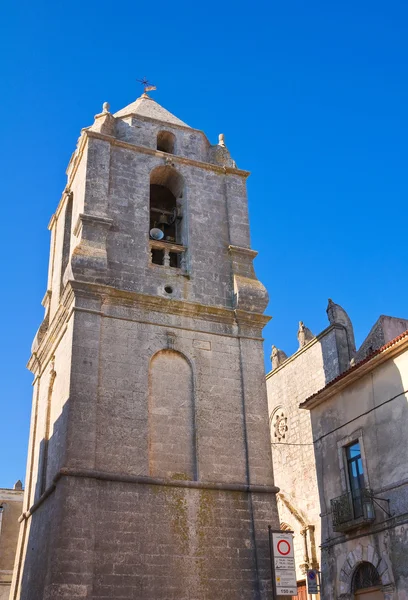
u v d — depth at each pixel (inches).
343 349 1267.2
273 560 790.5
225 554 802.2
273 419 1433.3
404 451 880.3
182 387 893.2
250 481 857.5
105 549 747.4
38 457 970.7
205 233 1036.5
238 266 1024.2
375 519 900.0
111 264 933.2
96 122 1065.5
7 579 1576.0
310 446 1295.5
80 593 710.5
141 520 779.4
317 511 1232.8
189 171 1082.1
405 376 906.1
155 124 1101.7
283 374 1433.3
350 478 989.2
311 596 1162.6
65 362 876.6
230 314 967.6
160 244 994.1
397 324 1206.3
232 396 912.3
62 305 927.7
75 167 1065.5
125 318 895.1
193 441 863.7
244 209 1088.2
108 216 970.1
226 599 777.6
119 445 813.9
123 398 844.0
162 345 902.4
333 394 1050.7
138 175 1029.8
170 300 932.0
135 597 737.6
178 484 816.9
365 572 920.3
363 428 968.9
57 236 1176.2
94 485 771.4
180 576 768.9
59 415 866.1
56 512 753.6
